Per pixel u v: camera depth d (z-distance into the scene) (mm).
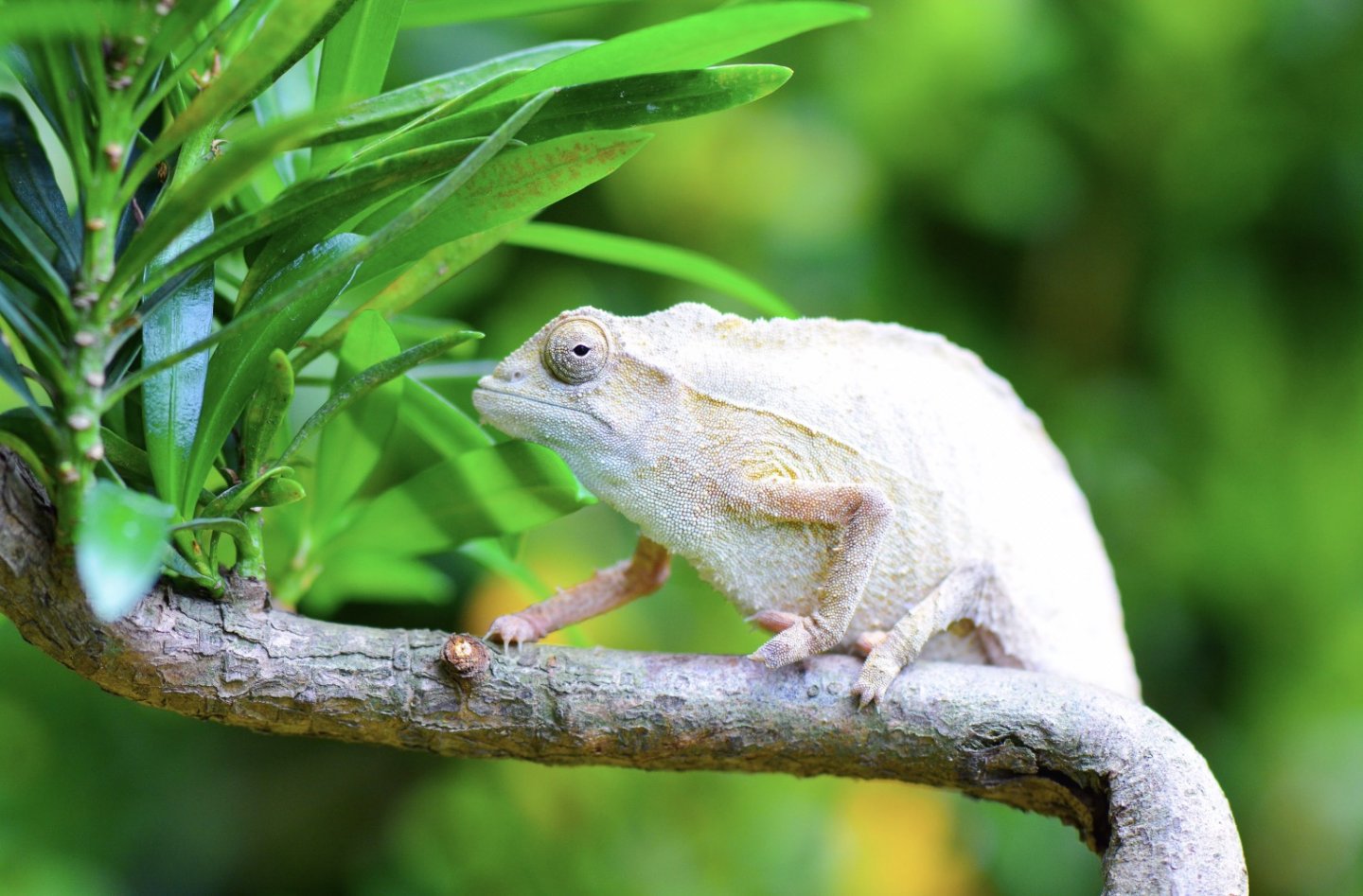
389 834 386
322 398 324
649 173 388
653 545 284
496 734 263
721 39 255
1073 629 292
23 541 250
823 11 253
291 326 254
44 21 236
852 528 275
